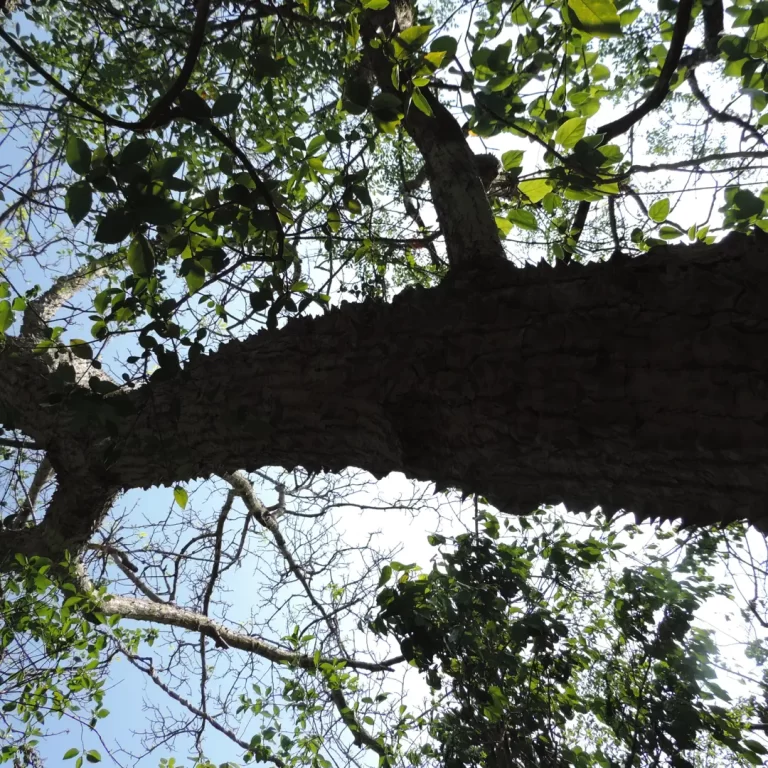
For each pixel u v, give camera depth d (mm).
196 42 1249
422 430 1513
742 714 3559
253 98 3709
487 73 2041
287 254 2148
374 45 1605
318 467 1869
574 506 1437
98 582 4375
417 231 3326
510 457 1371
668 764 3018
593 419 1200
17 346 2994
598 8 1245
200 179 3920
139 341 1659
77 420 1498
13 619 3072
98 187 1259
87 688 3279
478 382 1334
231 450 1979
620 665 3395
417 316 1517
